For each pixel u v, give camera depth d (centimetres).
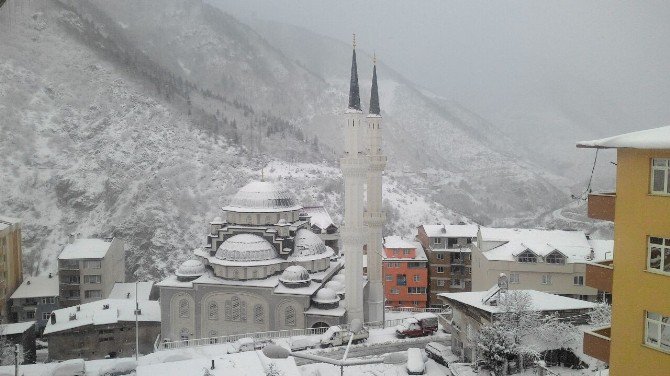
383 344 7394
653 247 2708
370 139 8869
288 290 8194
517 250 8662
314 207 12188
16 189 17550
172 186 18188
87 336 8588
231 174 19412
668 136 2548
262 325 8281
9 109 19788
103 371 6706
